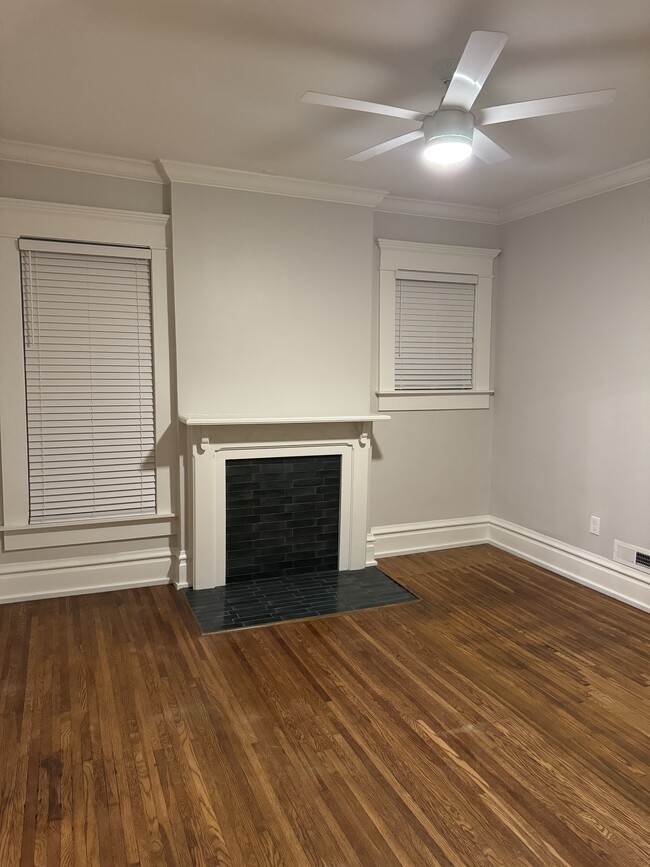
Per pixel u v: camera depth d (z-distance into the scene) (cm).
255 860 175
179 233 363
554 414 423
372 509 449
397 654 302
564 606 365
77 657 292
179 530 383
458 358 470
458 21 206
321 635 321
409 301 448
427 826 189
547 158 341
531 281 439
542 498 437
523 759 223
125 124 297
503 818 193
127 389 369
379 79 249
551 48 223
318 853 177
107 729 235
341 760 220
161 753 222
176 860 174
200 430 366
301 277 397
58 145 328
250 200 379
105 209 348
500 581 406
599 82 250
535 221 433
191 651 300
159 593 374
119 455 371
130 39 218
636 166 351
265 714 248
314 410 409
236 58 232
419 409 457
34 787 203
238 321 383
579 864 175
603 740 235
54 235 341
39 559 360
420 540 467
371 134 308
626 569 372
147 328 371
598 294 384
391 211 430
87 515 368
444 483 473
